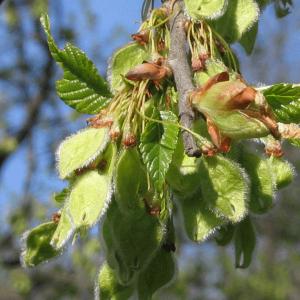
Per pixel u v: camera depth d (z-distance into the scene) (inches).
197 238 6.3
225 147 5.9
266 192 6.5
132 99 6.2
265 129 5.7
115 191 6.0
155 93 6.4
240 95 5.7
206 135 6.0
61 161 6.1
